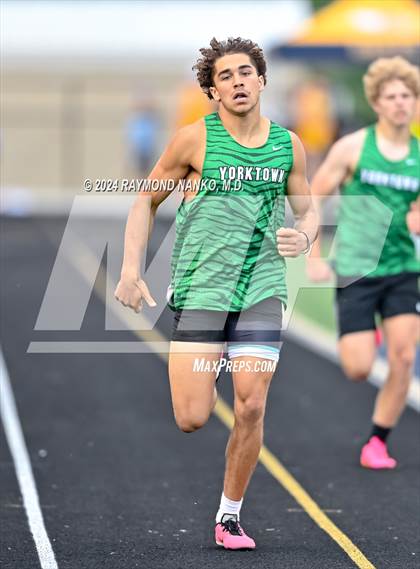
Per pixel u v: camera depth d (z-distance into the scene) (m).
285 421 23.09
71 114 91.44
